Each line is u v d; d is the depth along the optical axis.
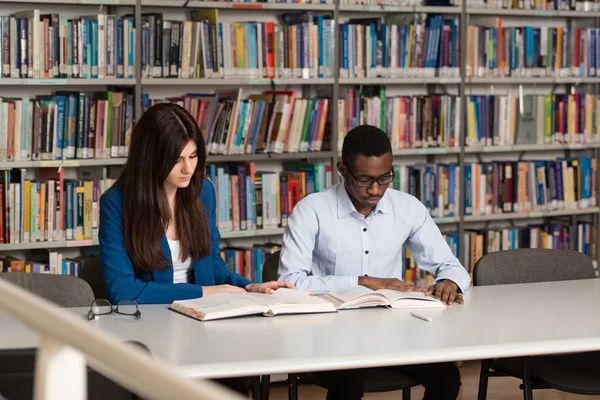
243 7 4.09
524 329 2.13
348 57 4.34
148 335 2.04
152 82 3.90
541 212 4.88
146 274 2.64
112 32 3.83
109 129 3.86
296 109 4.24
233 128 4.09
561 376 2.58
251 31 4.12
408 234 2.87
